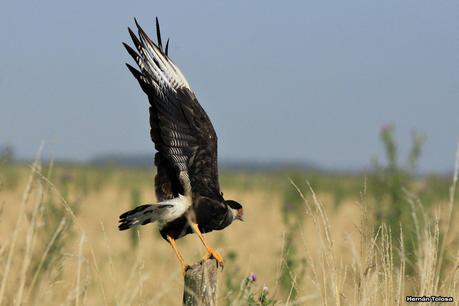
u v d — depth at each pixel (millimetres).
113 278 10094
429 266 10289
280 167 52438
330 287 10180
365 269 9977
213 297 9414
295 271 12281
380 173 18016
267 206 44688
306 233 22797
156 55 11156
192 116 11297
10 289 10031
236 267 14359
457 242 13086
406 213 15766
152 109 11055
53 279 10070
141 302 9789
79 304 9656
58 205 12836
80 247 9805
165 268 16500
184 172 11289
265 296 10094
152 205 11016
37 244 11000
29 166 10438
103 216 33094
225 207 11711
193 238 24875
